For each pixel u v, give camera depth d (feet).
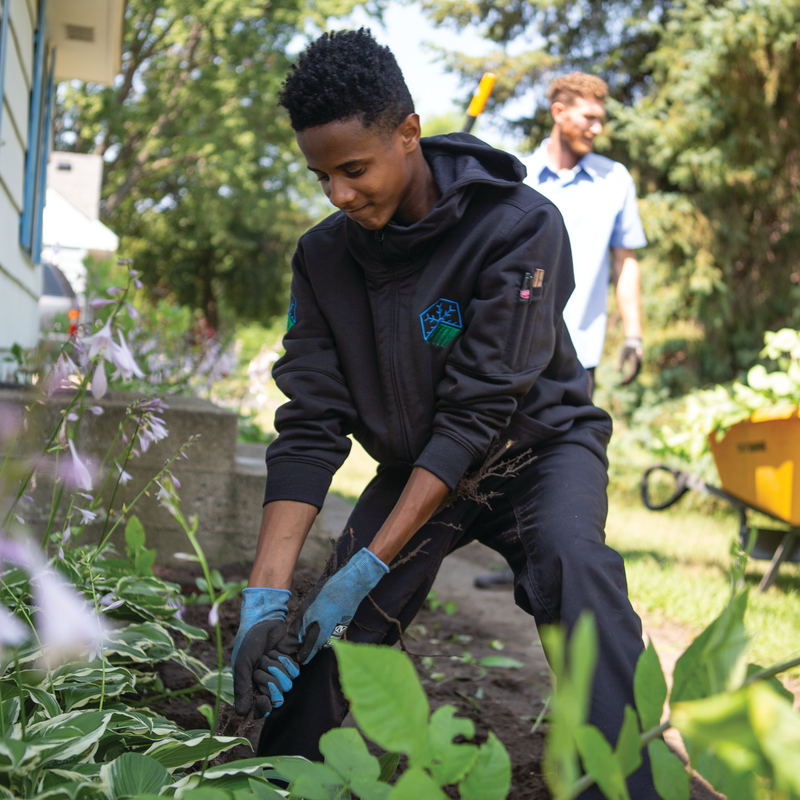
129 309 5.97
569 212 12.04
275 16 71.20
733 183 28.84
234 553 11.41
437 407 5.22
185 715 6.75
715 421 13.55
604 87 12.09
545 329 5.24
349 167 4.81
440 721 2.22
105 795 3.52
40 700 4.60
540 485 5.35
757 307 30.35
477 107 8.04
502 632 10.78
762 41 26.91
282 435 5.49
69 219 49.03
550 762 1.82
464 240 5.25
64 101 73.20
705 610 11.41
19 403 7.68
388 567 4.83
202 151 73.67
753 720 1.51
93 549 7.53
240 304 97.19
